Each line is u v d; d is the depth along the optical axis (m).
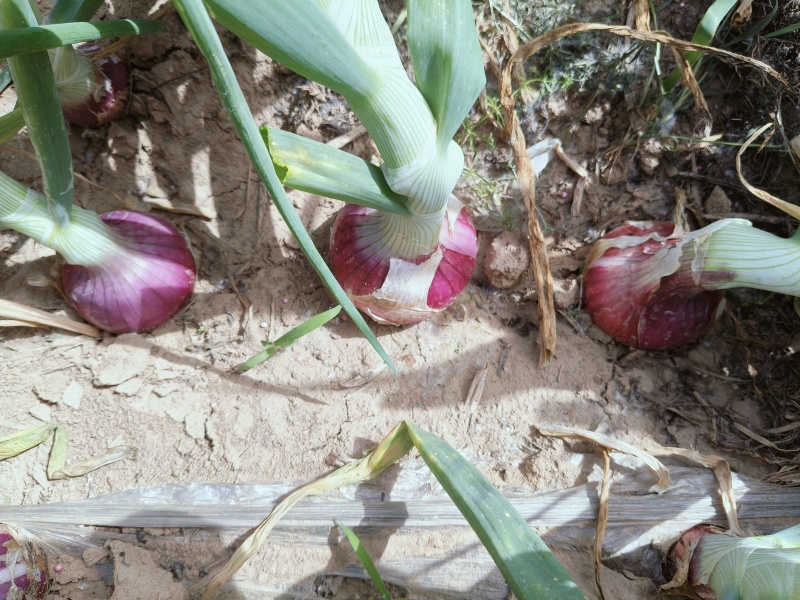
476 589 0.27
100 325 0.31
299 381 0.31
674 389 0.32
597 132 0.33
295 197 0.34
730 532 0.27
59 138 0.23
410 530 0.28
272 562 0.27
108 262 0.29
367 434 0.30
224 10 0.15
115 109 0.32
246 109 0.15
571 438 0.30
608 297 0.31
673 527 0.28
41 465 0.29
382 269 0.28
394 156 0.21
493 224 0.34
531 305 0.33
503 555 0.21
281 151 0.20
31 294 0.32
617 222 0.33
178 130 0.33
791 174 0.31
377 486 0.29
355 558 0.27
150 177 0.34
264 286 0.34
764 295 0.32
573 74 0.32
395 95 0.19
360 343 0.32
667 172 0.33
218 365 0.32
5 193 0.25
